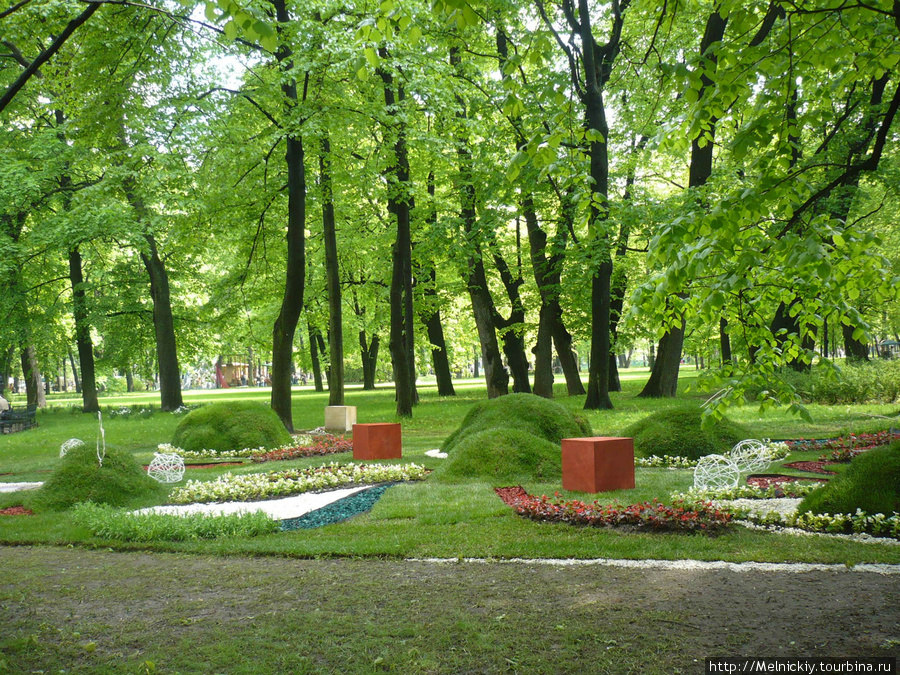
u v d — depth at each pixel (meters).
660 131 5.88
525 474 12.01
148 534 8.62
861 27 5.43
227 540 8.47
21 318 31.09
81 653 5.05
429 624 5.36
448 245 26.86
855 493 8.13
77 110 21.12
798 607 5.44
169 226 25.17
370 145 26.55
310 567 7.19
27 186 25.75
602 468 10.62
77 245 27.59
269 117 20.77
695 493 9.66
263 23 4.33
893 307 36.56
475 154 25.84
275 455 16.50
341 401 24.84
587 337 32.59
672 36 23.72
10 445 22.11
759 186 4.99
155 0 18.77
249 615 5.74
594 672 4.43
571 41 22.30
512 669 4.53
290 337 22.09
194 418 18.78
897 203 27.94
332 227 24.95
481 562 7.13
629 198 26.14
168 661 4.86
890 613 5.25
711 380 5.93
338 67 18.95
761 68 5.35
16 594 6.55
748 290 5.67
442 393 39.09
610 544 7.50
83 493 11.14
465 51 24.55
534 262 28.89
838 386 23.91
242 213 22.69
